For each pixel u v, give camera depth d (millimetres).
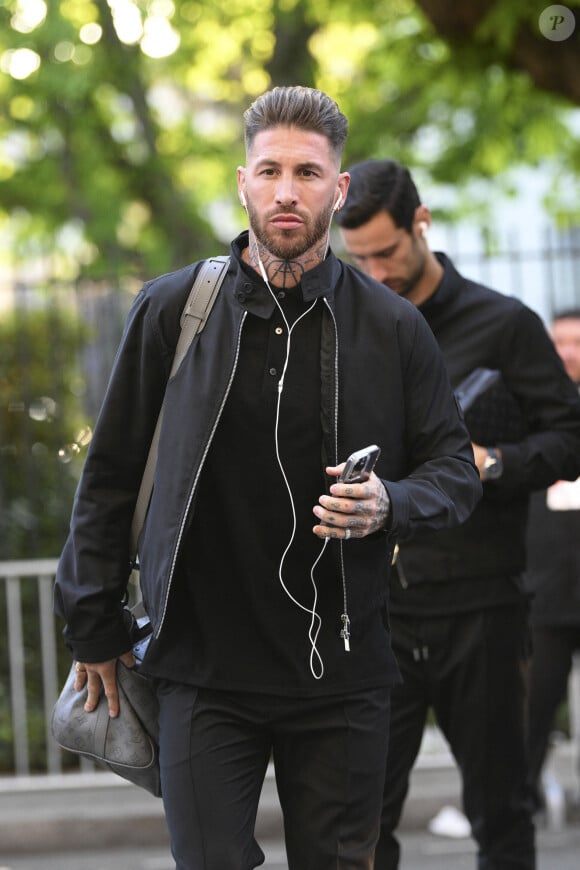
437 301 5664
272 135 3926
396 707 5590
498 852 5723
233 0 17203
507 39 9875
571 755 9961
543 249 10195
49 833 8914
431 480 4152
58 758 9594
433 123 16594
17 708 9484
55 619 10094
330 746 4152
